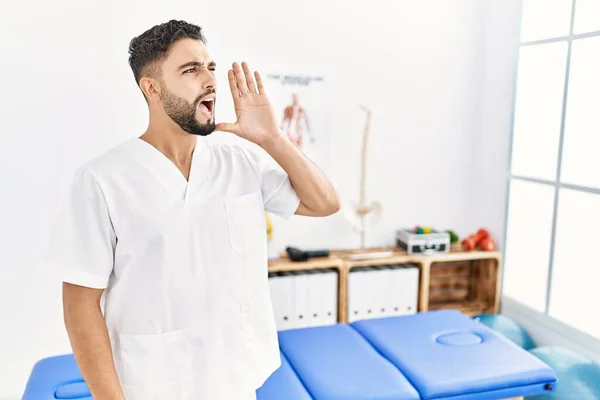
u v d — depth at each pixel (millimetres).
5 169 2443
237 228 1164
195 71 1058
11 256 2502
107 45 2490
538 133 2809
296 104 2826
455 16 3037
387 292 2871
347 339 2064
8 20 2350
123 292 1074
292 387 1712
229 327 1159
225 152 1242
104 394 1026
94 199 1021
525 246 2941
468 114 3162
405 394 1662
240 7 2672
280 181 1296
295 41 2781
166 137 1117
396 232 3137
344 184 2975
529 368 1798
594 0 2432
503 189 3037
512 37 2902
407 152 3082
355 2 2850
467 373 1760
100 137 2545
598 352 2451
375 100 2965
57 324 2590
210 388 1149
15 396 2574
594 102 2461
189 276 1099
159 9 2543
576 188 2547
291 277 2682
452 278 3232
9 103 2402
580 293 2611
